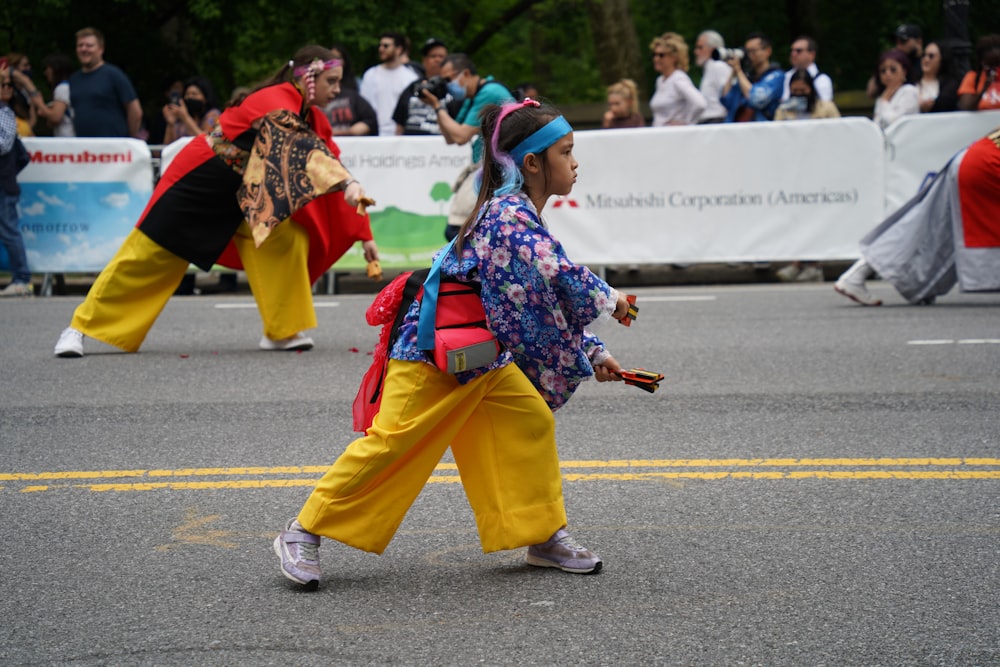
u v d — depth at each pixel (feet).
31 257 37.17
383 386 12.28
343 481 12.08
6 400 21.59
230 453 17.93
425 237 37.09
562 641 10.93
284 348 26.18
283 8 59.06
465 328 11.84
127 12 56.95
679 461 17.26
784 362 24.34
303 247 25.58
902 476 16.34
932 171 36.45
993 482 16.02
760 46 39.50
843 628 11.19
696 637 11.00
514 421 12.35
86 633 11.25
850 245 36.73
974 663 10.41
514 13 74.38
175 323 30.63
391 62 40.47
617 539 13.91
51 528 14.52
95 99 39.78
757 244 36.83
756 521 14.49
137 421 19.97
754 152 36.55
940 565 12.87
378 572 12.87
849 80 72.49
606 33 64.18
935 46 37.47
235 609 11.82
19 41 56.70
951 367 23.53
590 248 37.06
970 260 30.07
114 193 36.99
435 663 10.48
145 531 14.38
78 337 25.44
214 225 24.76
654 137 36.60
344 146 36.76
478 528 12.61
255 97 24.30
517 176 11.85
